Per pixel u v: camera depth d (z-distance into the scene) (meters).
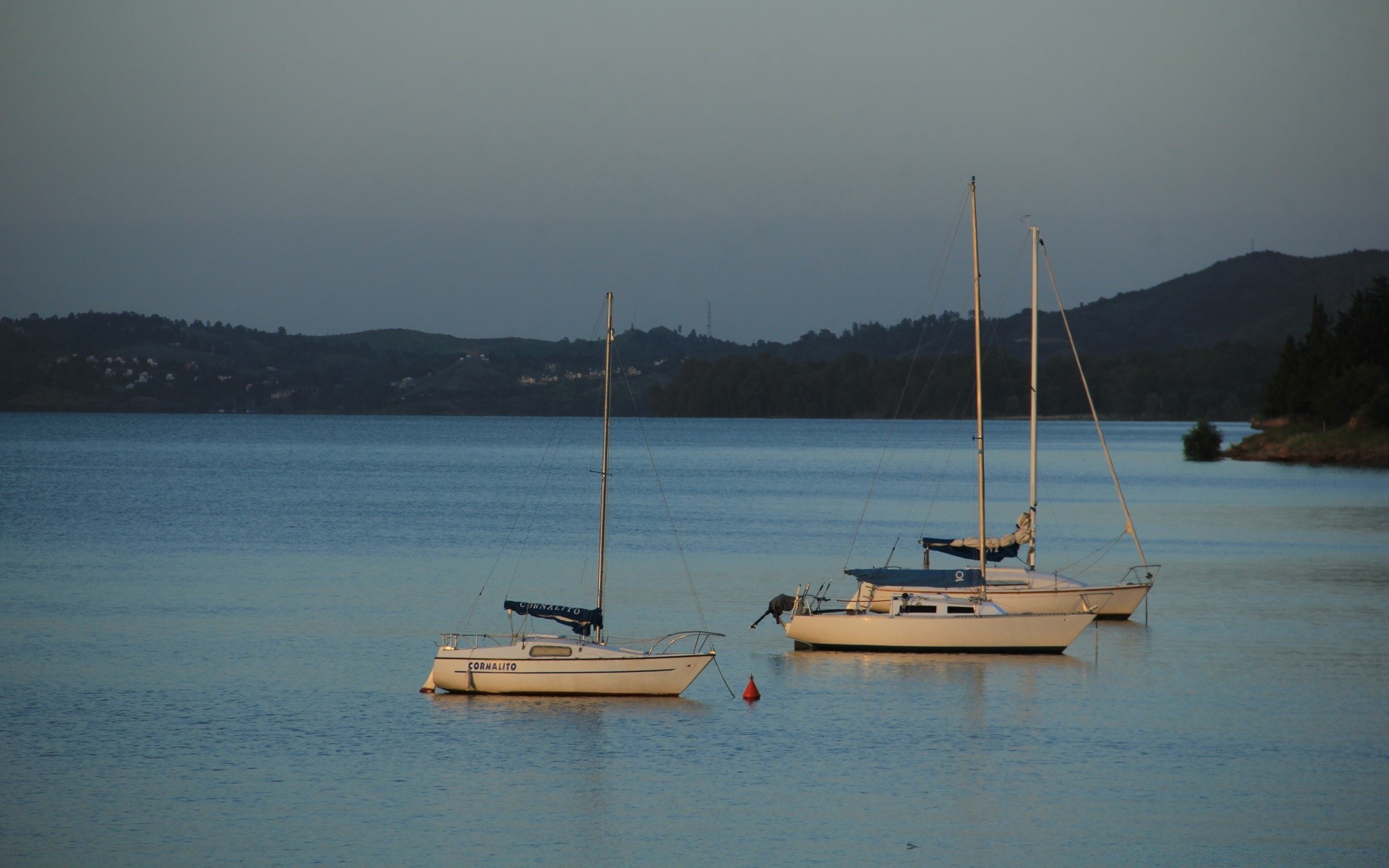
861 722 101.19
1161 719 102.19
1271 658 125.12
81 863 72.69
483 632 138.12
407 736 96.56
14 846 75.06
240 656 123.19
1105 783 86.56
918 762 91.19
